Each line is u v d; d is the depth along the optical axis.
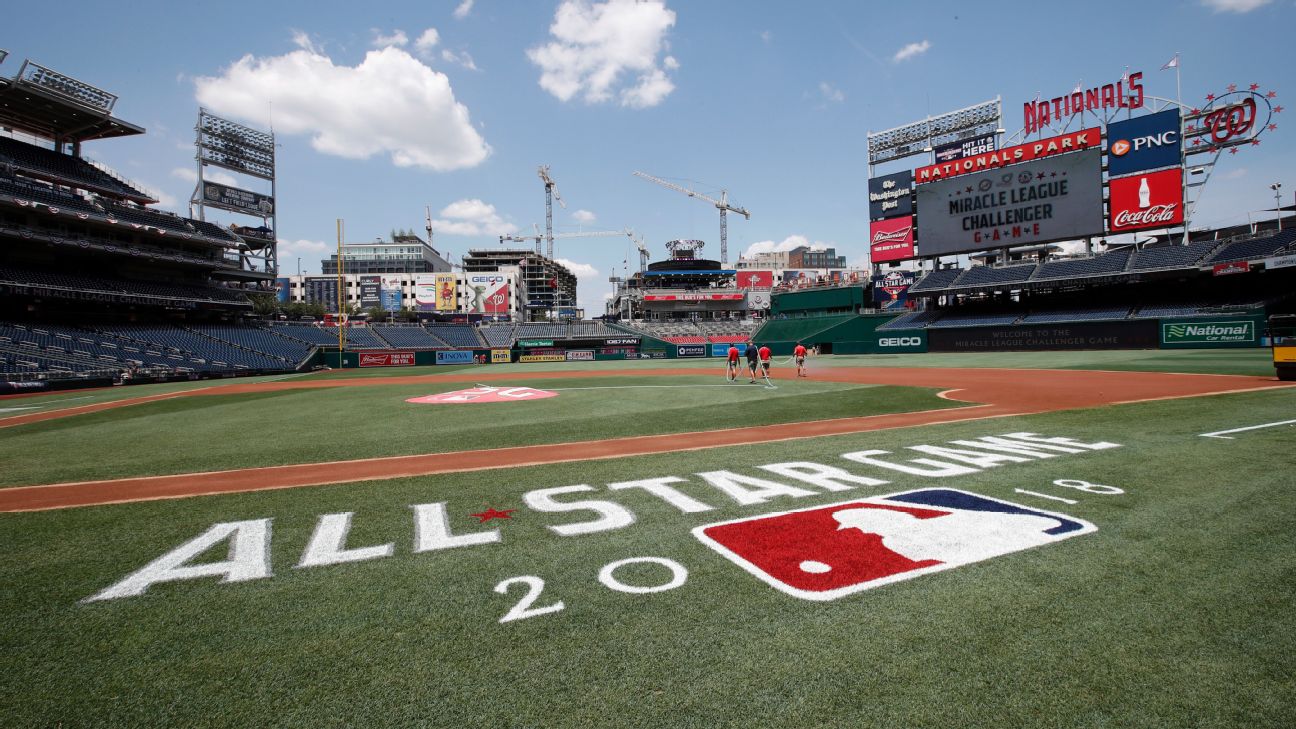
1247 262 36.81
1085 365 28.00
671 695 2.90
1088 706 2.74
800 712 2.75
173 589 4.26
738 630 3.51
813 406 15.12
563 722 2.71
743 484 6.96
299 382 34.12
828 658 3.19
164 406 20.11
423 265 146.75
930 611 3.67
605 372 39.25
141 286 47.12
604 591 4.08
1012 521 5.29
